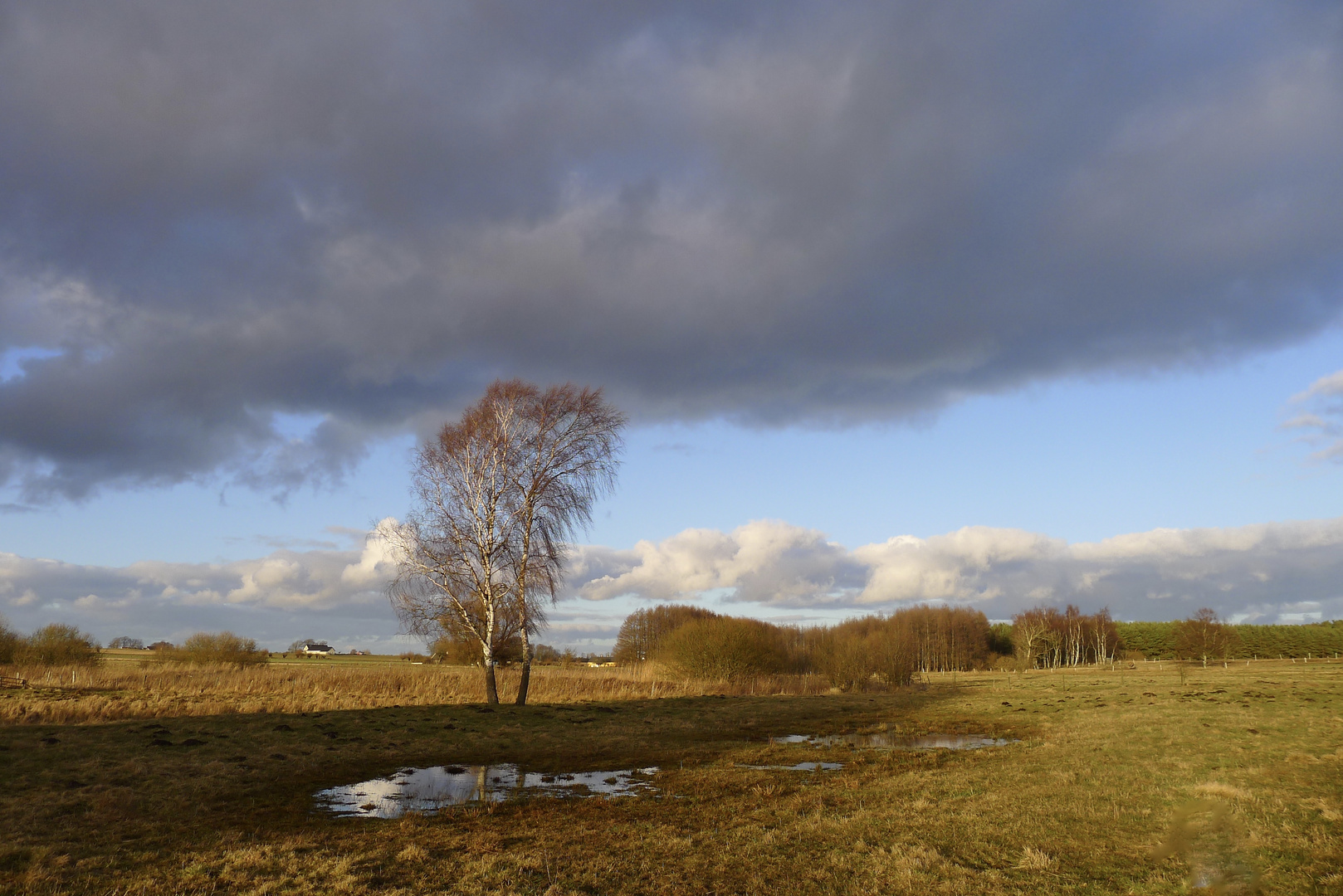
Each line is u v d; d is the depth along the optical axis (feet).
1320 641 361.30
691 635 181.16
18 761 49.73
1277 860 29.94
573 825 38.63
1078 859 31.12
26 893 27.35
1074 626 376.68
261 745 61.62
